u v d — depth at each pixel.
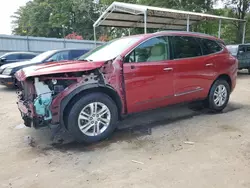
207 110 4.98
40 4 36.38
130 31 18.14
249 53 12.23
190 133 3.67
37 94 3.09
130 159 2.84
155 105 3.86
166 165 2.67
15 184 2.39
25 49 17.61
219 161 2.73
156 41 3.79
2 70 8.00
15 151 3.18
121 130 3.88
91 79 3.25
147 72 3.62
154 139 3.46
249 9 21.75
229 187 2.22
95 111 3.34
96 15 34.66
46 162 2.84
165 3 20.69
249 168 2.56
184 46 4.13
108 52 3.80
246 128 3.84
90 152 3.08
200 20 14.37
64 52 8.20
